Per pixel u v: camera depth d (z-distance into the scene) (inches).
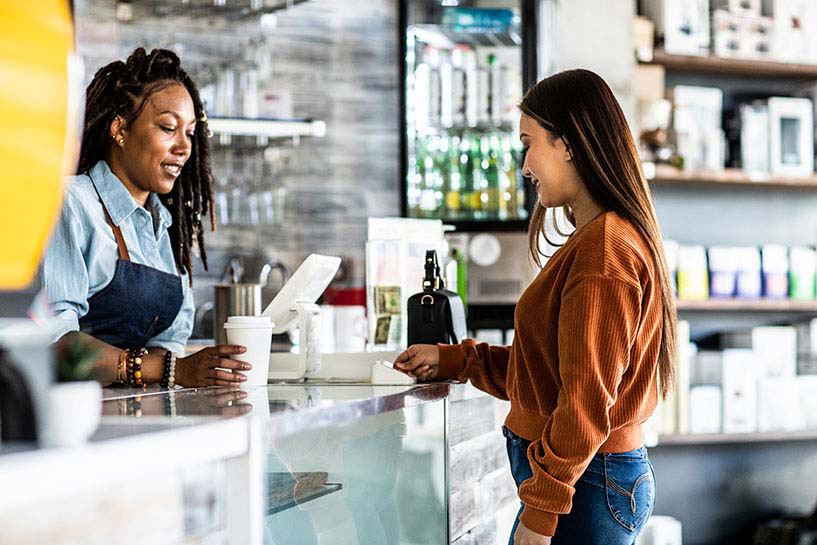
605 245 79.8
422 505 88.1
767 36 189.0
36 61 46.1
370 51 193.6
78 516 45.1
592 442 77.0
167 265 117.6
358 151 192.9
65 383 47.6
